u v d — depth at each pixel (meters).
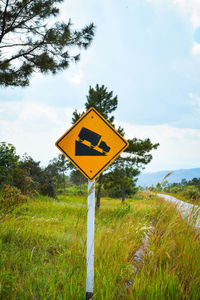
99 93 14.21
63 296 2.05
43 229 5.00
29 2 7.99
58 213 8.18
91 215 2.26
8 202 5.04
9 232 4.21
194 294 2.12
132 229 3.99
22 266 2.97
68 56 8.96
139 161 14.04
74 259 2.60
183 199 3.97
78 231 3.02
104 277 2.41
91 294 2.09
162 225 3.35
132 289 2.22
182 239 3.06
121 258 2.90
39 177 16.59
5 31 7.95
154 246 2.87
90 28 8.73
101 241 3.59
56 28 8.45
